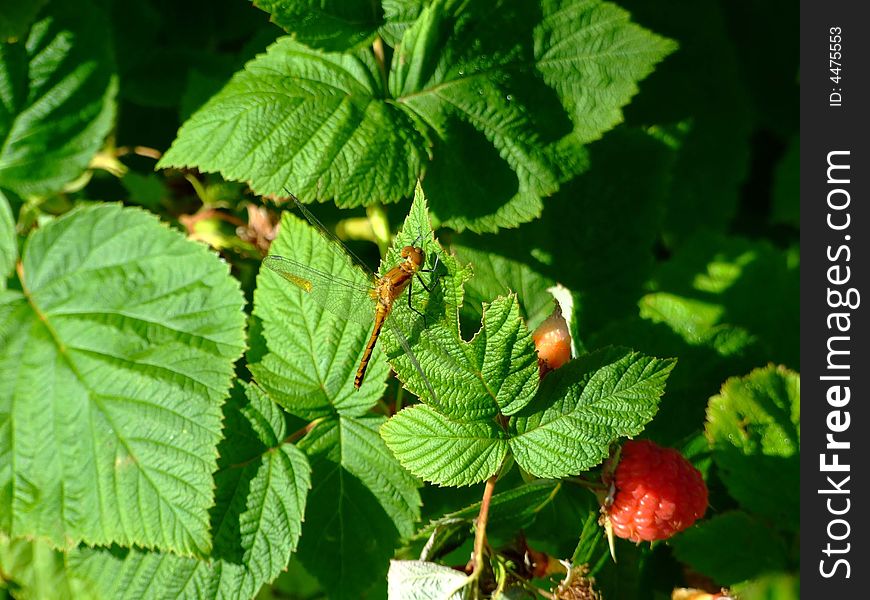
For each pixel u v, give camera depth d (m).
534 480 0.29
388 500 0.30
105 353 0.30
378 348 0.30
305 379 0.30
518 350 0.28
